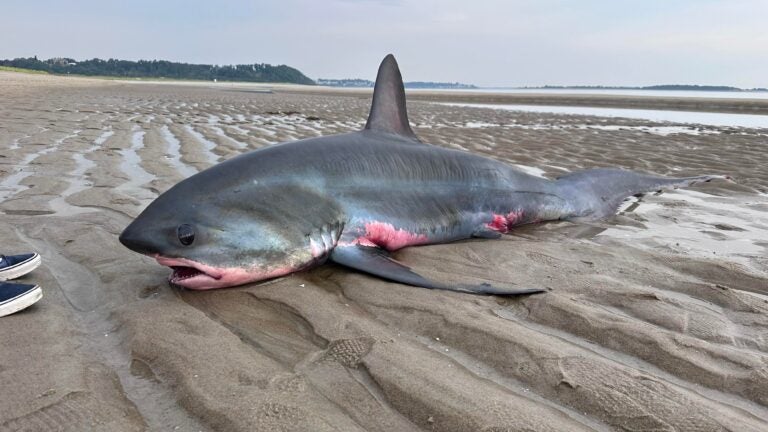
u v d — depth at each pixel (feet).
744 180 11.27
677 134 20.13
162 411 3.24
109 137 15.01
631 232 7.60
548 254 6.34
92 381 3.49
